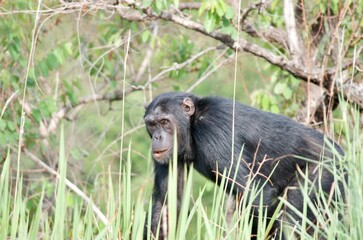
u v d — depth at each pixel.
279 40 14.97
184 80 18.14
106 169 17.16
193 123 12.26
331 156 11.78
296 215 11.18
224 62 15.21
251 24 14.62
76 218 9.45
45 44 16.30
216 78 19.94
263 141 11.93
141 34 16.48
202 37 16.83
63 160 9.29
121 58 15.81
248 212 9.43
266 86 16.11
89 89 18.27
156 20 15.47
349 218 9.31
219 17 13.37
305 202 9.54
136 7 13.30
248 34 15.13
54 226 9.20
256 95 15.38
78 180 16.06
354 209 9.14
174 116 12.24
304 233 9.38
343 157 10.44
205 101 12.40
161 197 12.16
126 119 18.86
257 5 13.57
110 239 9.35
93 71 16.52
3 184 9.68
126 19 15.21
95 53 16.44
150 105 12.50
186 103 12.26
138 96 16.83
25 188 16.41
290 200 11.35
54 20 15.89
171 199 9.14
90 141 17.44
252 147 11.92
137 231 9.33
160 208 12.05
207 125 12.08
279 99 15.48
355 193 9.14
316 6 14.34
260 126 12.01
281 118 12.24
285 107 15.48
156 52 16.59
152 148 12.18
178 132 12.26
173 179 9.20
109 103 16.72
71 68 17.52
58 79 16.31
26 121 15.14
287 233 9.87
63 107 16.59
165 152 12.13
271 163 11.88
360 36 13.55
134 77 16.98
